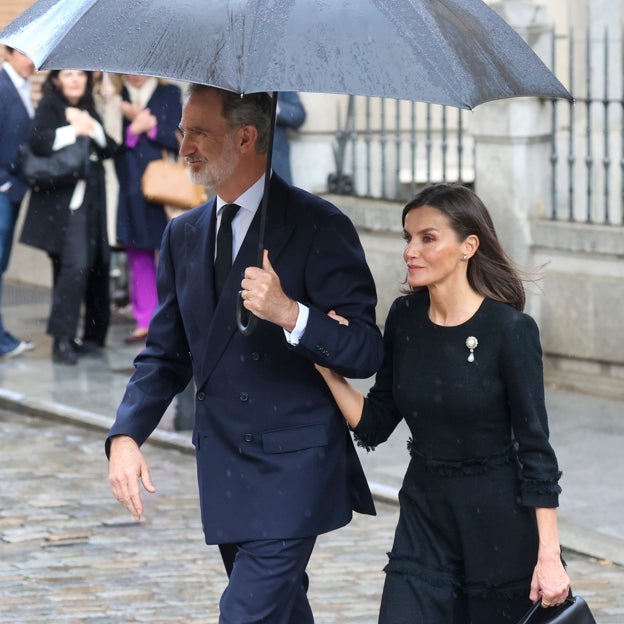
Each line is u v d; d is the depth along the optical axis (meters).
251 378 7.42
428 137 19.30
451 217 7.12
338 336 7.10
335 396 7.43
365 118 21.66
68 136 19.73
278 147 20.48
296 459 7.38
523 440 7.04
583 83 21.11
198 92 7.28
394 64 6.31
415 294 7.39
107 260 20.69
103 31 6.54
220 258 7.52
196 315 7.56
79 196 20.03
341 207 20.19
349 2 6.46
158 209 20.67
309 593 11.27
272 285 6.95
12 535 12.78
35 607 10.86
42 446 16.27
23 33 6.89
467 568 7.20
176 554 12.28
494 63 6.68
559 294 17.78
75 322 20.12
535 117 18.09
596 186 20.05
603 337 17.44
